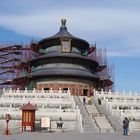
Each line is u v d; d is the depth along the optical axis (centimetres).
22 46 12800
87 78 9869
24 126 4891
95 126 5000
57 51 10438
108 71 12319
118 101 6600
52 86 9612
